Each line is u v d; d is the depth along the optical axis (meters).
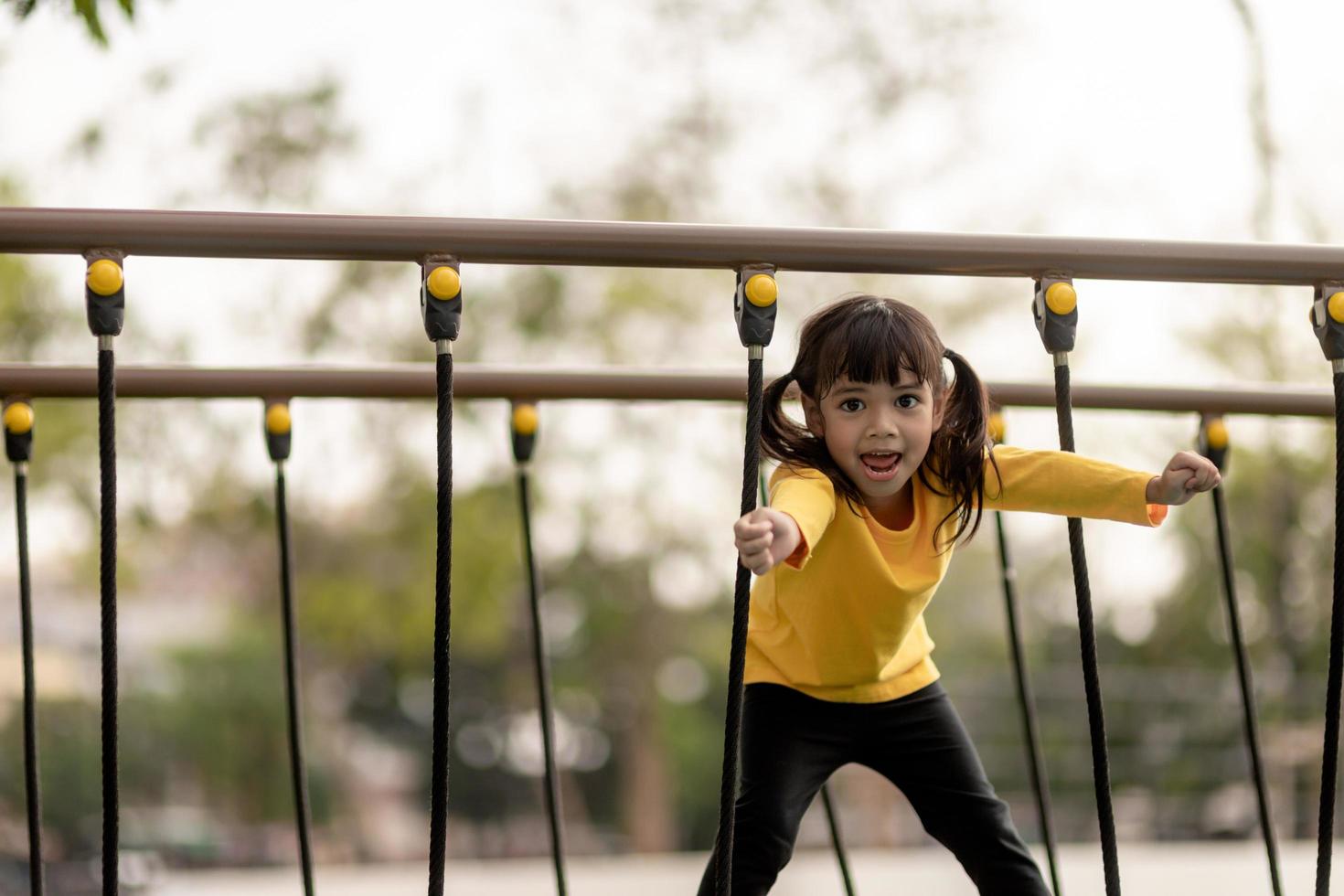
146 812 18.20
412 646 15.34
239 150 10.53
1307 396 2.52
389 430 12.05
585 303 13.09
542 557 16.28
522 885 5.59
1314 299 1.82
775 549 1.54
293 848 19.16
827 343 1.79
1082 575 1.78
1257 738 2.37
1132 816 11.51
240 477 10.69
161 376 2.29
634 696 19.66
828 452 1.85
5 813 15.24
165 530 11.41
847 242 1.74
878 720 2.02
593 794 22.66
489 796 23.17
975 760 2.04
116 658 1.62
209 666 19.05
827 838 15.26
